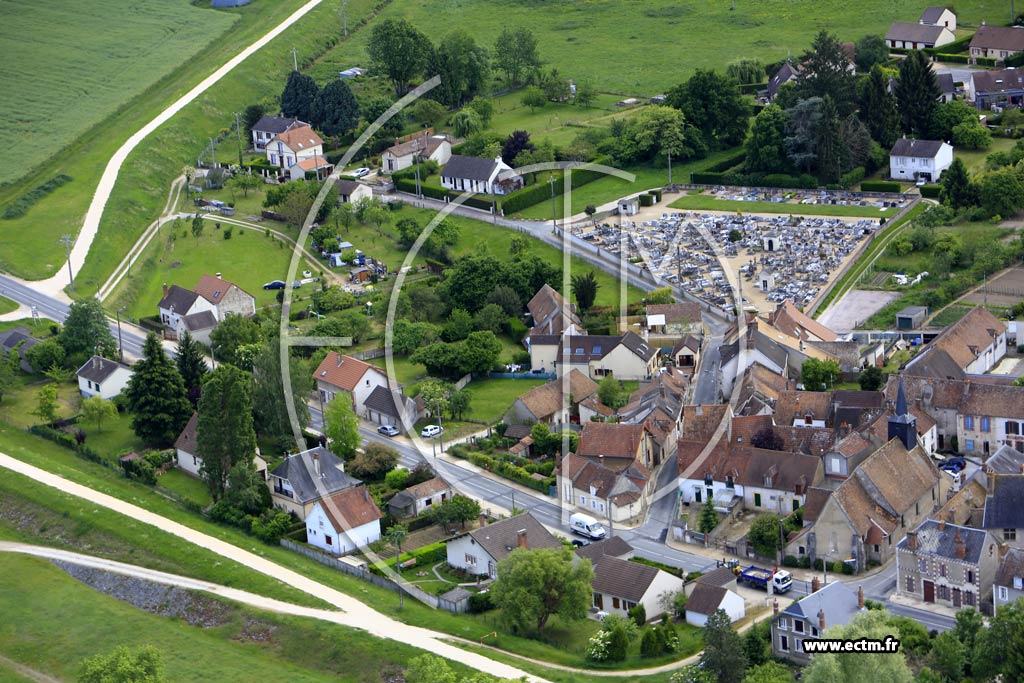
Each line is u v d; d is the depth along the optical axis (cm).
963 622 16838
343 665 17412
